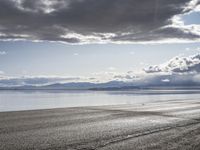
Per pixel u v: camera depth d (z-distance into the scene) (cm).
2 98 4253
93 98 4181
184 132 940
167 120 1240
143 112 1574
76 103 2889
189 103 2461
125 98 4103
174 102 2620
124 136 827
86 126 997
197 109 1838
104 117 1277
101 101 3278
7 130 862
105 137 802
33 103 2923
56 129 912
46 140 734
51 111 1462
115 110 1639
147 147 697
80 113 1412
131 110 1678
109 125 1035
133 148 681
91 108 1727
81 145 691
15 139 732
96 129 937
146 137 827
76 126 990
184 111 1692
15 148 636
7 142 694
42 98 4259
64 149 645
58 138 765
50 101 3334
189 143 765
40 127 941
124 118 1264
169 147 707
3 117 1162
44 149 637
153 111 1650
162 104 2295
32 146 661
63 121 1105
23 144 678
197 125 1113
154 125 1070
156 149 680
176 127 1041
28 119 1128
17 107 2338
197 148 710
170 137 841
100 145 699
